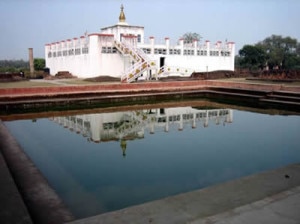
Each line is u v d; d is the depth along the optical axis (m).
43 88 16.89
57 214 4.16
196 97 22.31
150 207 3.57
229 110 17.33
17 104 15.78
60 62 32.25
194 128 12.42
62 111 16.59
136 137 10.79
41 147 9.27
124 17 28.98
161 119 14.79
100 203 5.11
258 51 43.44
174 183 6.09
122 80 22.11
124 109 17.64
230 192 3.95
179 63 29.84
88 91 18.19
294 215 3.24
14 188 4.09
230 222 3.12
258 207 3.46
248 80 26.38
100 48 25.58
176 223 3.16
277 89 18.30
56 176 6.60
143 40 29.88
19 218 3.28
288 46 53.00
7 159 6.49
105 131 12.03
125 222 3.21
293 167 4.96
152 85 20.78
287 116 15.12
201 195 3.88
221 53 32.84
